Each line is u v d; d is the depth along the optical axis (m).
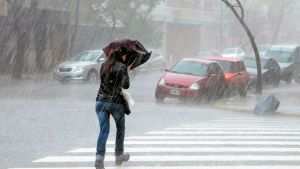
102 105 9.62
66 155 11.05
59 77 32.91
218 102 24.75
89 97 25.33
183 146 12.23
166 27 65.19
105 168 9.88
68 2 42.91
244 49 67.31
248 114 20.64
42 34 40.66
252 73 33.19
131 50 9.74
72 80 33.69
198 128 15.41
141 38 48.03
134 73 37.56
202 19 69.62
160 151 11.57
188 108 22.14
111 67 9.55
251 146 12.38
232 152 11.56
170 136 13.73
